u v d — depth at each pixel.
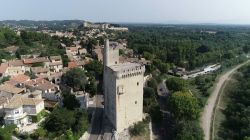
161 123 131.50
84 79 155.12
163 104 155.00
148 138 112.69
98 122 120.12
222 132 132.75
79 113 115.12
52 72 178.50
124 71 106.19
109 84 113.81
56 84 154.62
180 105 127.31
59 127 102.00
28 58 196.62
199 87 197.38
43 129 101.19
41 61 187.25
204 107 162.88
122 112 109.44
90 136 108.62
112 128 111.50
